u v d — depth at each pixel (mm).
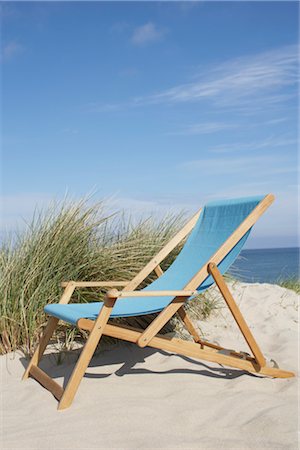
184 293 3164
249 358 3562
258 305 5965
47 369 3719
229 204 4043
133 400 2957
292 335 4766
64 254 4371
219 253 3391
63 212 4617
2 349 3992
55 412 2838
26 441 2457
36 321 4145
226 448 2354
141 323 4441
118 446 2383
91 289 4414
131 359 3867
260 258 72438
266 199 3551
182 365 3691
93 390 3143
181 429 2594
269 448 2340
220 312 5508
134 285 3986
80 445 2396
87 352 2986
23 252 4410
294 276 7785
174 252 5176
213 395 3094
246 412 2779
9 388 3344
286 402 2926
